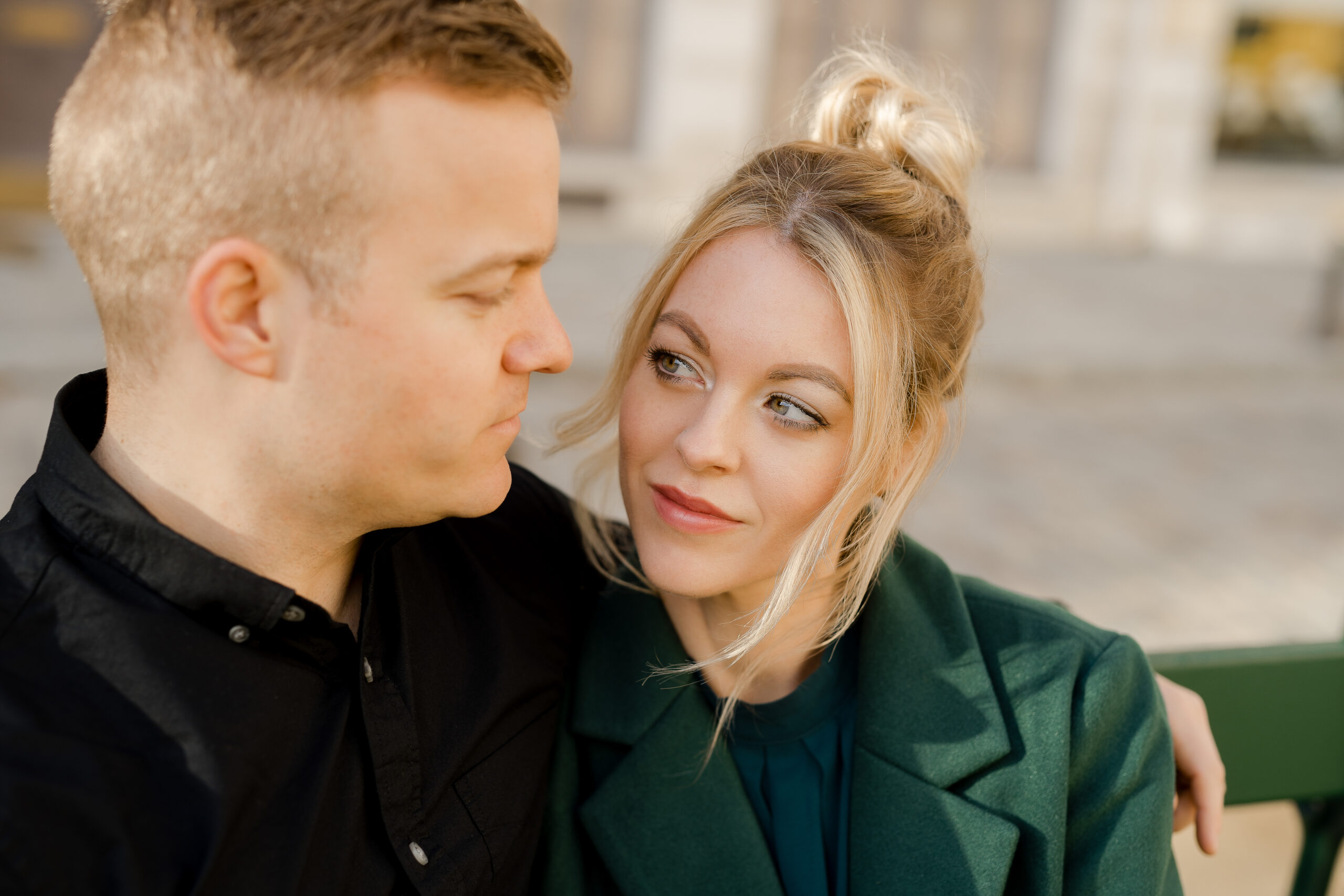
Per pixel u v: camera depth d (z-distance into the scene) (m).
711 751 1.22
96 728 0.88
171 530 0.91
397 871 1.03
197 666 0.92
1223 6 11.31
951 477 5.34
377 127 0.84
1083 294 9.30
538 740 1.21
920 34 11.02
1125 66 11.42
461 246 0.88
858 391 1.10
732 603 1.26
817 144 1.19
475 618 1.19
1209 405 6.91
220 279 0.86
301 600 0.95
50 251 7.18
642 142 10.36
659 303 1.18
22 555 0.91
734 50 10.07
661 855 1.24
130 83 0.86
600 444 1.39
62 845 0.83
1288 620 4.11
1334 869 1.73
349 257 0.86
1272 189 12.38
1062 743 1.25
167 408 0.93
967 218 1.31
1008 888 1.27
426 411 0.92
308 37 0.82
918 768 1.26
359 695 1.01
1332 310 8.20
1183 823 1.42
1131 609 4.11
